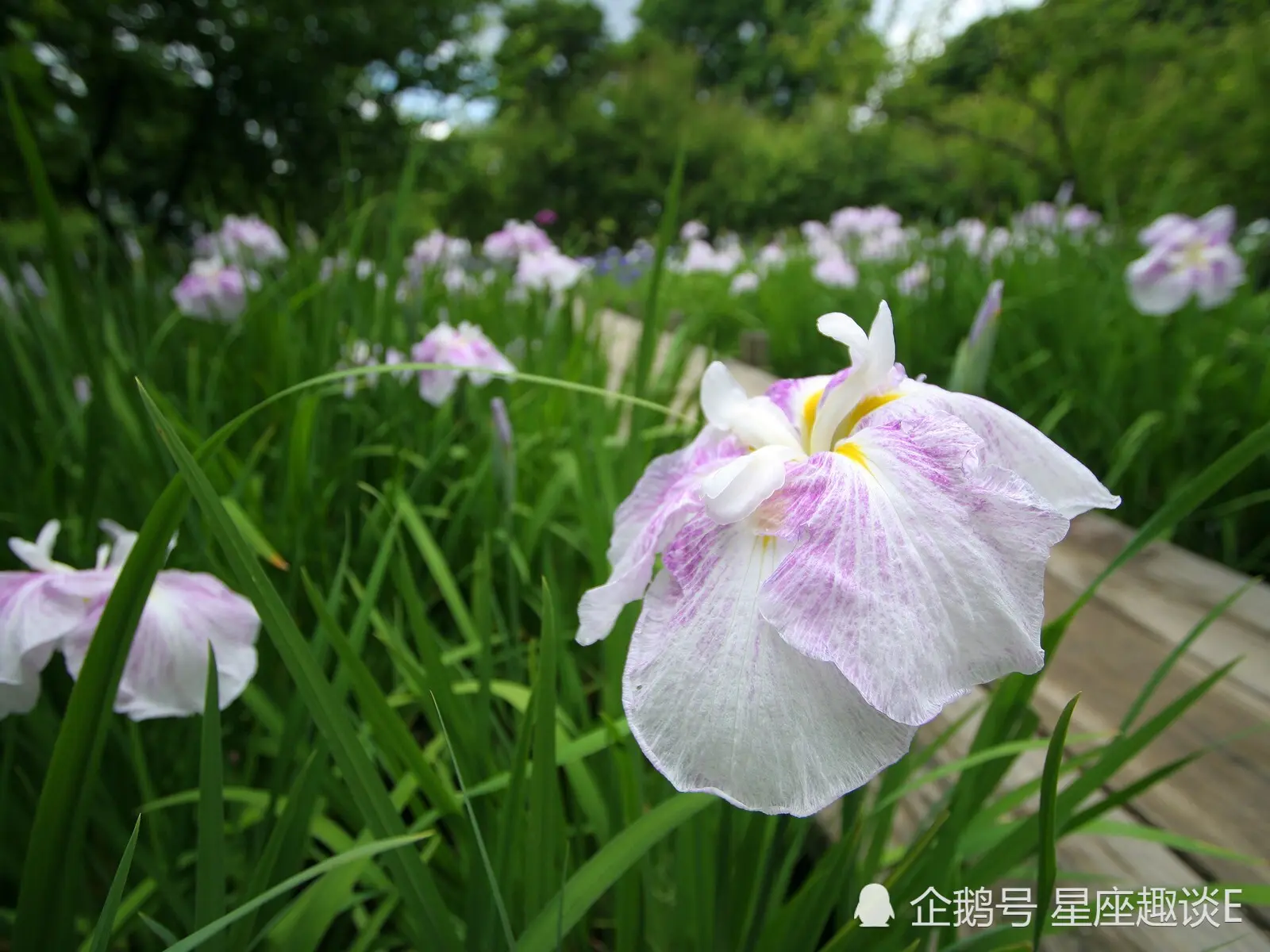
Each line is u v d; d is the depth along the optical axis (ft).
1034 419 3.53
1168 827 1.50
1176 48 9.42
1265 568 2.79
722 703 0.82
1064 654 2.07
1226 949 1.27
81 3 10.62
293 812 1.14
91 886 1.49
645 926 1.32
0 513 1.96
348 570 2.01
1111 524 2.82
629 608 1.40
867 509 0.87
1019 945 0.92
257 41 12.22
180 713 1.22
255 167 13.11
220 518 0.91
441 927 1.03
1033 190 6.63
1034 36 10.68
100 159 11.95
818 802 0.79
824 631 0.81
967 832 1.21
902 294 5.22
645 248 11.75
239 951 1.03
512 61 18.20
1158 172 8.71
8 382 2.48
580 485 1.79
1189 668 1.97
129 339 2.91
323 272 3.83
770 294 6.44
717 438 1.14
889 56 13.56
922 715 0.78
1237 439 2.92
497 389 2.95
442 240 5.17
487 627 1.44
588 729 1.54
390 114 13.82
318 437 2.46
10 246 2.63
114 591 0.95
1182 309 3.73
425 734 1.95
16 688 1.18
